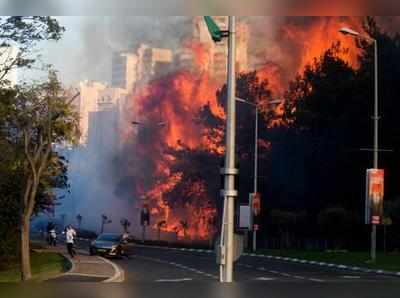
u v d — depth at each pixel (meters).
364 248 87.81
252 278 41.25
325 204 93.75
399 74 88.69
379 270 49.19
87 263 48.06
